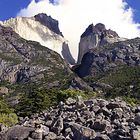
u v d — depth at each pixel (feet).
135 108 106.52
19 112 234.58
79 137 81.30
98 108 98.37
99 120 87.86
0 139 82.58
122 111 98.22
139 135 76.64
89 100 109.81
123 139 76.64
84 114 95.86
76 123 86.89
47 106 236.84
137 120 87.35
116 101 114.73
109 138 78.28
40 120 96.22
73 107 106.93
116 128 84.69
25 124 89.66
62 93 243.40
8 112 226.58
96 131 83.76
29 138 80.28
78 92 250.16
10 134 82.84
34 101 241.55
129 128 82.07
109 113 95.71
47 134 81.41
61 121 86.79
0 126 88.63
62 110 107.86
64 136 82.69
